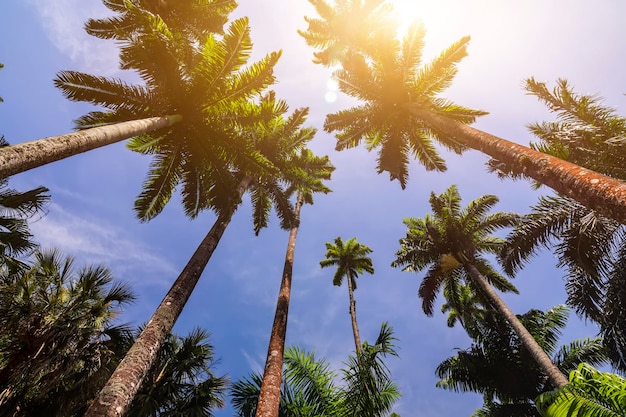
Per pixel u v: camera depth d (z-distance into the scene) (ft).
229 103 34.86
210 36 33.88
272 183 58.13
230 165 39.75
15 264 33.58
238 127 39.14
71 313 29.94
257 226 55.36
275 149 56.59
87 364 28.43
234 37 31.45
